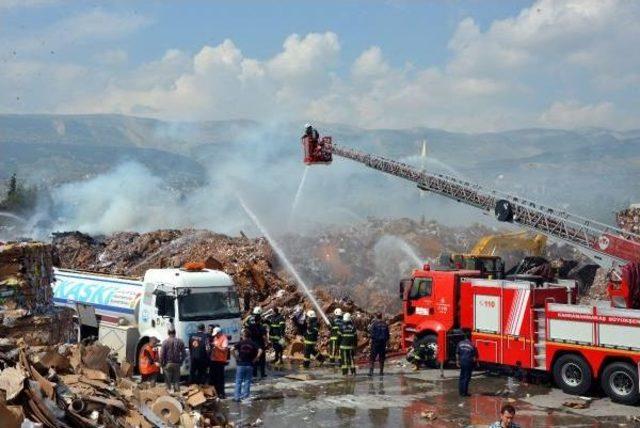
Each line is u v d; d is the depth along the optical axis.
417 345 24.28
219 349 19.53
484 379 22.70
